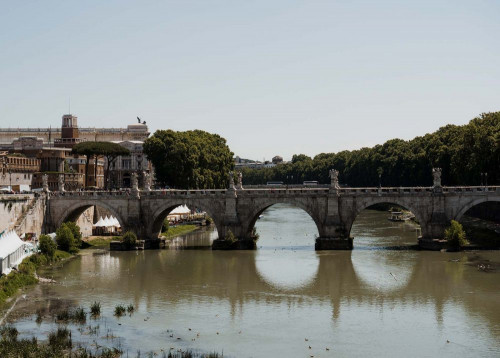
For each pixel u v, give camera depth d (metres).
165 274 103.56
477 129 152.88
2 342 66.12
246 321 75.94
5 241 97.69
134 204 133.00
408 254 118.44
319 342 68.19
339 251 123.69
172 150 178.25
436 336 69.88
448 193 123.69
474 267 104.88
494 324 73.94
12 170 170.25
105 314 78.81
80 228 142.88
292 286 94.25
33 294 89.06
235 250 128.00
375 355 64.19
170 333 71.19
